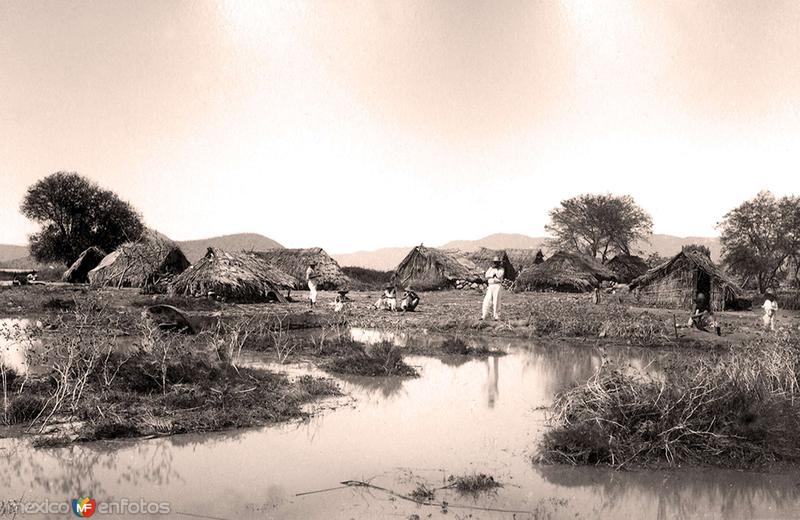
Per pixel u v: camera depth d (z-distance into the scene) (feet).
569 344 59.77
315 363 45.55
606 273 161.79
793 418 27.09
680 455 24.73
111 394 31.68
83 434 26.22
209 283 93.30
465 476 21.91
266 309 84.43
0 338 52.65
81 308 53.67
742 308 106.73
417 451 25.14
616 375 29.22
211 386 33.42
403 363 44.14
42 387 32.81
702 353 51.13
